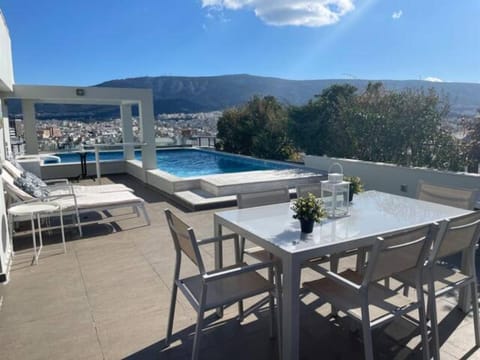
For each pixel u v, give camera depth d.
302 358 2.05
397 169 5.90
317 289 2.08
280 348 2.01
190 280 2.19
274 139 12.63
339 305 1.90
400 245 1.74
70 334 2.28
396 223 2.25
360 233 2.06
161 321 2.43
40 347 2.15
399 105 6.93
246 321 2.43
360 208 2.63
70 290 2.90
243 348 2.14
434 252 2.00
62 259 3.60
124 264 3.45
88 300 2.73
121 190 5.50
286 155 12.54
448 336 2.23
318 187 3.10
